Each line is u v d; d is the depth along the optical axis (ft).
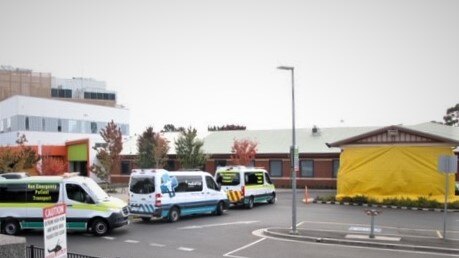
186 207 77.61
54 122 191.11
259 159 154.20
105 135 139.74
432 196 94.32
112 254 50.21
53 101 190.70
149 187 73.56
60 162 135.64
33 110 183.52
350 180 101.60
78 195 63.00
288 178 150.10
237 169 94.27
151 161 149.69
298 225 70.08
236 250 52.44
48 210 27.04
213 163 160.56
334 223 71.77
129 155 169.37
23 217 62.59
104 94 310.04
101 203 62.64
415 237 58.34
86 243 56.85
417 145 95.96
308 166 148.15
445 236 57.36
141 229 67.67
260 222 74.38
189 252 51.44
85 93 303.07
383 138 99.04
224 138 170.19
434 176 94.17
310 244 55.93
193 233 63.98
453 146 93.40
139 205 73.92
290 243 56.54
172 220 75.00
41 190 63.05
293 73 65.00
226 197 86.38
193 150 146.72
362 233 61.52
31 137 179.83
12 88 273.33
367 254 50.14
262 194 99.14
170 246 54.80
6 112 190.49
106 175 139.13
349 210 88.28
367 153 100.48
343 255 49.60
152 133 153.17
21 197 63.10
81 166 170.19
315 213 84.43
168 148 153.28
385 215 80.79
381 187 98.58
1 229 62.80
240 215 83.87
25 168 123.13
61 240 28.17
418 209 88.58
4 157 112.98
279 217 80.38
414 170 95.91
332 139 152.56
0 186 63.67
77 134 197.98
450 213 83.30
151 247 54.24
